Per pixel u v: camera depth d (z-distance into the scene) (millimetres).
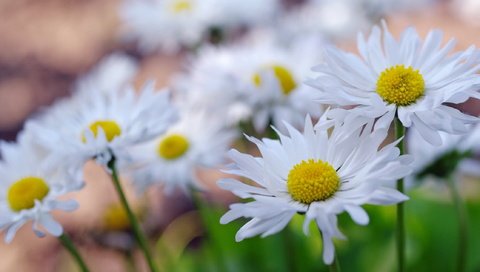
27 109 819
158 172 393
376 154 261
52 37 967
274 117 394
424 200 435
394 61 290
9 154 340
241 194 256
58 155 328
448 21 758
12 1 1076
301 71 413
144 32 527
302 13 563
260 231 255
